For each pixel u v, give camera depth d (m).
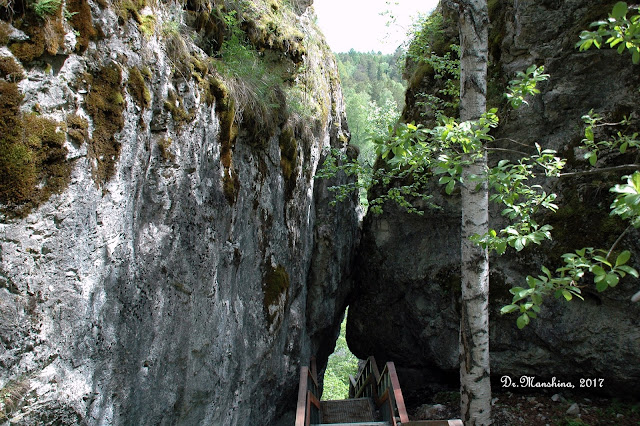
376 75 53.16
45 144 2.51
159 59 3.55
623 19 2.78
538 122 6.80
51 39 2.58
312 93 7.36
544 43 6.72
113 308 3.07
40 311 2.48
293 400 7.04
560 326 6.53
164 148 3.58
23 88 2.44
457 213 7.59
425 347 8.07
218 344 4.43
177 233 3.77
